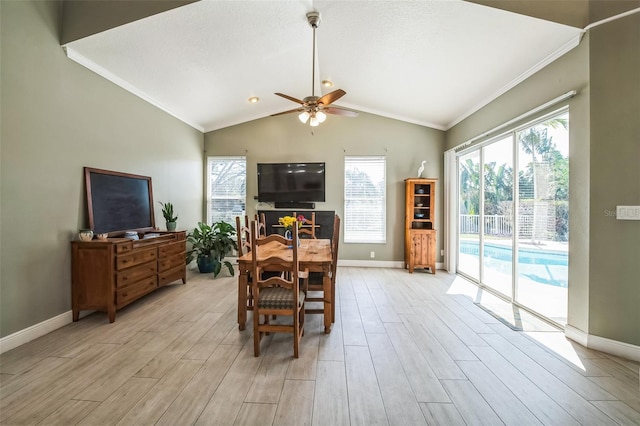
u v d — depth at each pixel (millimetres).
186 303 3332
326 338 2475
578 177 2398
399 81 3951
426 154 5254
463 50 2969
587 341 2305
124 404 1612
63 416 1516
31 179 2410
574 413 1567
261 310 2189
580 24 2277
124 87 3463
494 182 3771
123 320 2828
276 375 1910
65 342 2355
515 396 1711
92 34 2619
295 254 2137
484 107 3945
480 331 2619
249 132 5426
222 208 5500
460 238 4832
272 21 2795
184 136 4828
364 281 4340
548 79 2746
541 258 2939
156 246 3438
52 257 2590
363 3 2566
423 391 1753
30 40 2391
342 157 5324
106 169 3201
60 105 2660
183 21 2645
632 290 2156
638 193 2129
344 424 1479
